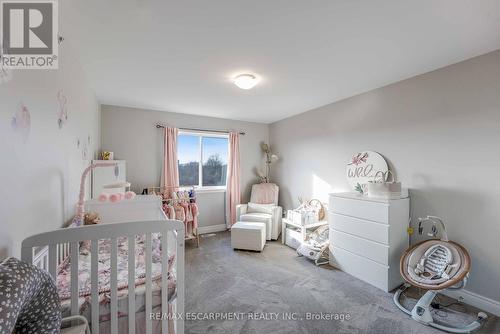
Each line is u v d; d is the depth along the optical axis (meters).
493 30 1.67
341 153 3.40
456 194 2.19
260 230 3.41
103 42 1.83
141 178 3.89
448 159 2.24
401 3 1.40
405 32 1.70
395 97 2.69
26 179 1.17
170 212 3.47
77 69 2.09
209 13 1.48
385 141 2.79
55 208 1.57
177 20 1.55
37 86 1.29
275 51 1.98
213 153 4.62
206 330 1.78
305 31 1.69
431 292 1.98
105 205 2.25
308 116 4.02
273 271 2.79
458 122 2.17
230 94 3.14
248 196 4.90
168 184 3.99
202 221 4.43
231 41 1.82
